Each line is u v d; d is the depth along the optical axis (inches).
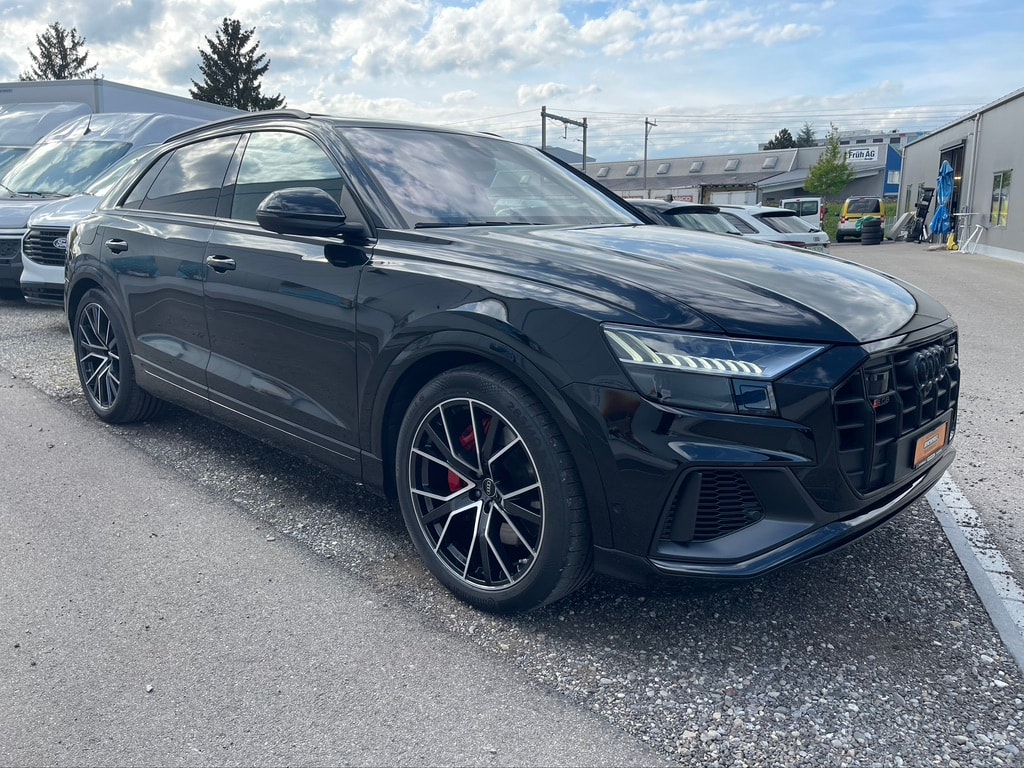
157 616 104.3
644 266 101.7
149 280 156.5
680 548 89.4
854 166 2273.6
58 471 153.9
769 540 88.2
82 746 80.7
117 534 127.6
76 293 183.6
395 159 129.2
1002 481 156.2
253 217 138.3
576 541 94.6
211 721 84.5
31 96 510.0
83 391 193.8
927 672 93.1
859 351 90.3
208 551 122.3
